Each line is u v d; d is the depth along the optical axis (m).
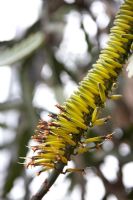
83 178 2.14
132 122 1.90
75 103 0.77
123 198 2.04
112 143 2.07
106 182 2.07
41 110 2.13
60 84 2.19
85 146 0.77
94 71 0.78
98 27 2.13
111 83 0.77
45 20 2.12
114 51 0.78
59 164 0.76
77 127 0.76
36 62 2.23
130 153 2.08
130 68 0.77
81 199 2.14
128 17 0.78
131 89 1.80
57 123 0.76
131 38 0.78
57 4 2.20
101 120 0.77
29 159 0.77
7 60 1.77
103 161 2.05
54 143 0.76
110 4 2.03
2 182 2.26
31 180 2.17
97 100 0.77
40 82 2.24
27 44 1.82
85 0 2.19
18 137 2.17
